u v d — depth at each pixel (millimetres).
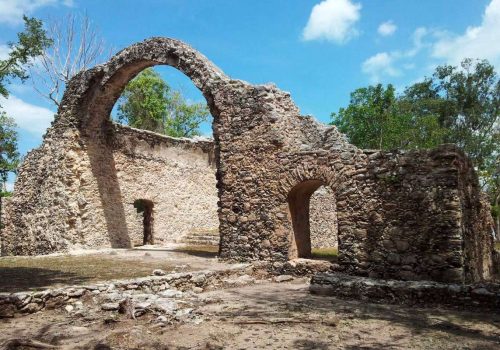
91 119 18250
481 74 38656
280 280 11891
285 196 12711
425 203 10102
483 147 35438
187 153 23438
